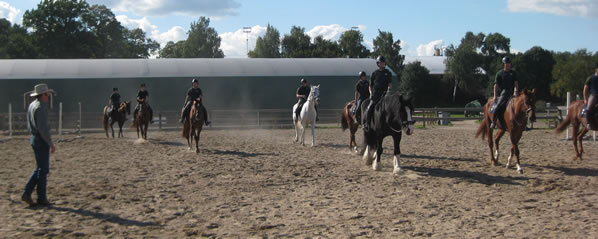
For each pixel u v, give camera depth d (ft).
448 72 197.67
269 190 26.23
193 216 20.77
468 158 38.32
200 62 94.63
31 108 22.34
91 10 208.64
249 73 92.22
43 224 19.40
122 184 28.04
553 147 45.50
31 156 42.73
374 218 20.06
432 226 18.69
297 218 20.21
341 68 97.81
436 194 24.73
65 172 32.65
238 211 21.61
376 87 32.50
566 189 25.64
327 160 38.01
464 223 19.06
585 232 17.48
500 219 19.63
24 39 173.58
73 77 86.12
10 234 17.97
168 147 49.52
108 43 213.66
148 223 19.66
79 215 20.93
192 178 30.09
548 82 197.98
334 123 93.50
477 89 194.18
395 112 29.71
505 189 25.88
